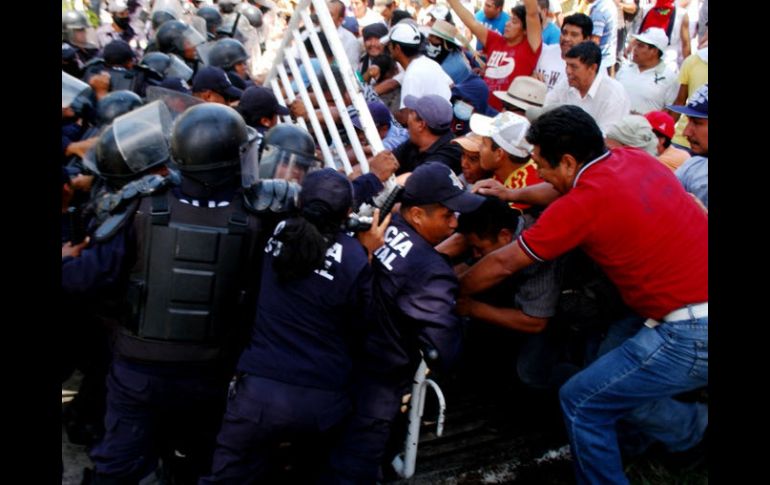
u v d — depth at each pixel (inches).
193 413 99.7
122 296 92.7
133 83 165.0
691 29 308.2
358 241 98.9
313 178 95.4
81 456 120.1
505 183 137.6
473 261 132.7
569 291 120.8
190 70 179.2
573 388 109.1
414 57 199.5
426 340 101.7
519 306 119.6
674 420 118.7
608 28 261.0
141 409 94.1
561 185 109.2
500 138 130.2
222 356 96.1
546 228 104.3
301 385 92.8
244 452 94.3
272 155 118.5
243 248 94.4
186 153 90.8
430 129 149.9
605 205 101.0
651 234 100.7
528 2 207.8
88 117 129.3
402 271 102.0
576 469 111.2
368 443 103.0
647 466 129.5
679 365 102.4
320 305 93.8
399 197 109.0
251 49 254.4
